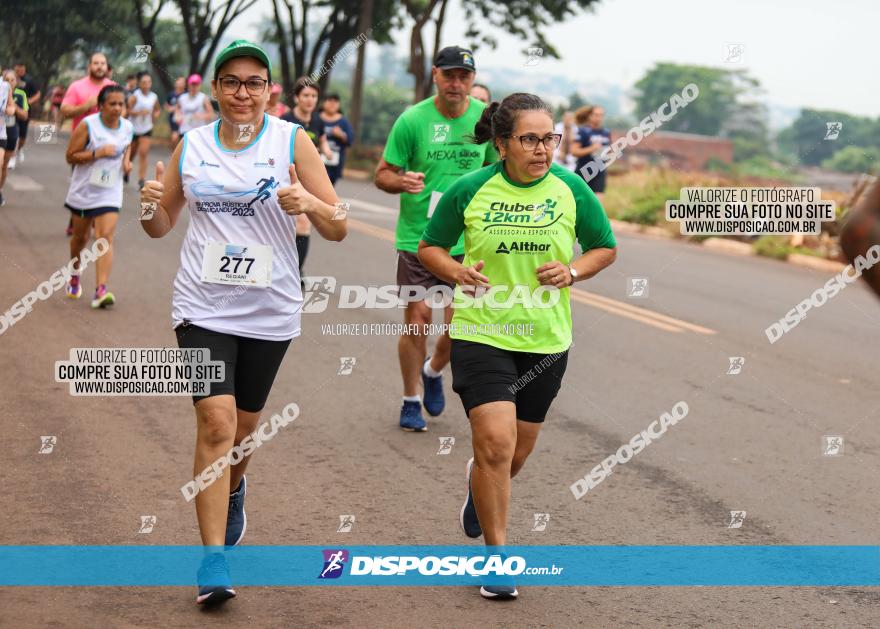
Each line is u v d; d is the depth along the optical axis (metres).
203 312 4.15
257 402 4.34
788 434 6.68
